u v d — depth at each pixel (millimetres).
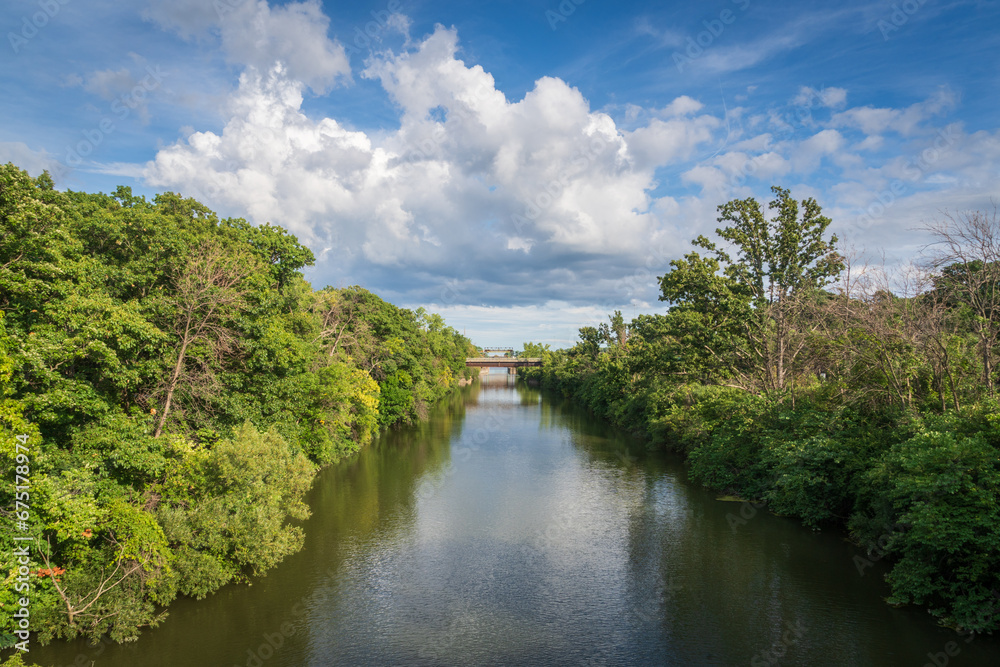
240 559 21266
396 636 17953
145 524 17625
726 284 43156
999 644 16578
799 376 39188
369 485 37375
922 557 18938
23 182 18641
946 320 24562
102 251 25703
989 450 17172
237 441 22125
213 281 25578
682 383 49906
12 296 17688
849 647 16906
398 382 66938
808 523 27750
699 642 17547
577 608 19906
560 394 125812
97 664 16000
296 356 32094
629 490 36062
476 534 27578
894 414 24781
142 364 21453
